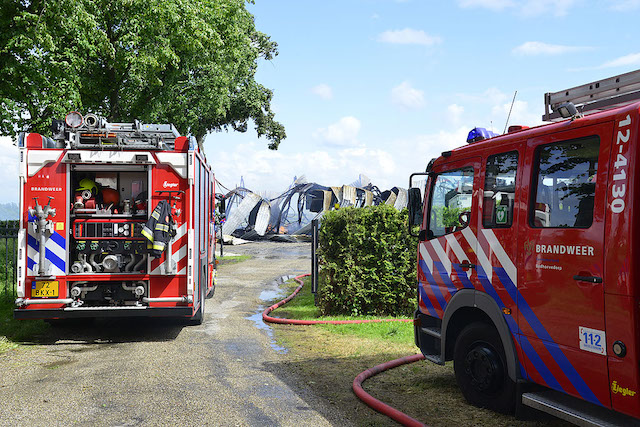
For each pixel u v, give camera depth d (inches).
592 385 159.3
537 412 195.0
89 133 355.6
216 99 914.7
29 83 621.6
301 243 1824.6
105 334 376.5
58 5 606.2
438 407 216.5
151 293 353.7
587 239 162.1
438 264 243.6
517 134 200.8
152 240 345.1
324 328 392.2
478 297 213.2
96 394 230.4
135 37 709.3
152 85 779.4
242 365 285.4
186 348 329.4
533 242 184.5
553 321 174.4
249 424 195.9
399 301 436.1
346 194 1985.7
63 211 347.3
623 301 148.6
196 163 366.0
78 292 346.0
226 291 627.8
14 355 309.1
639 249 146.8
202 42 803.4
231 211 1934.1
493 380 207.2
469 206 223.5
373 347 327.9
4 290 518.6
